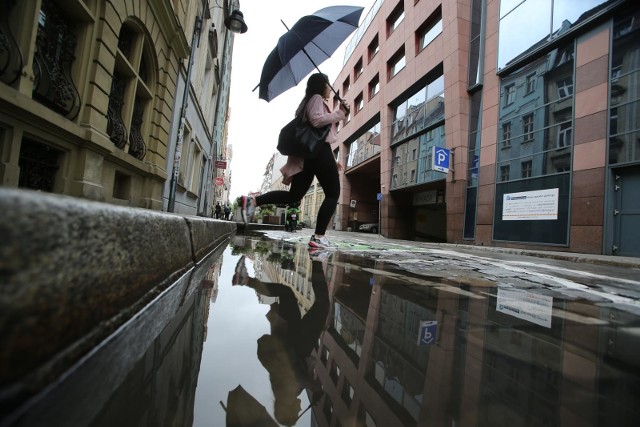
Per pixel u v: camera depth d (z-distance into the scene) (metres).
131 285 0.88
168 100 7.64
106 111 4.61
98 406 0.53
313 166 3.86
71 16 4.05
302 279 2.03
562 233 9.56
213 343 0.91
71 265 0.57
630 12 8.46
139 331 0.88
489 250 9.55
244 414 0.58
